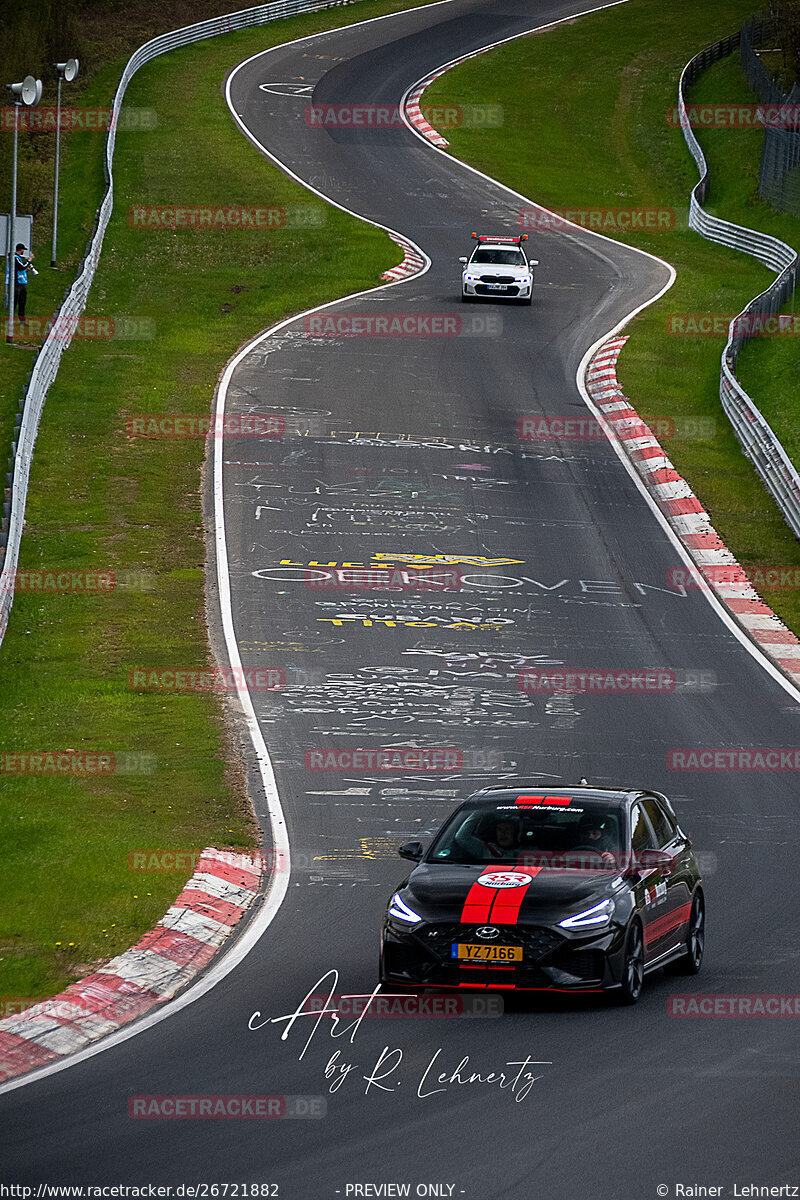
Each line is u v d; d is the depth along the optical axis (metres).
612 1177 28.28
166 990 41.69
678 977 44.56
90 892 50.06
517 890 41.12
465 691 82.50
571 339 172.00
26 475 113.81
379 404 144.62
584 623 95.88
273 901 51.75
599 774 69.56
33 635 89.00
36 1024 38.16
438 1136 30.42
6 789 62.81
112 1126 31.08
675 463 132.25
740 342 163.88
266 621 93.31
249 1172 28.53
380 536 111.25
